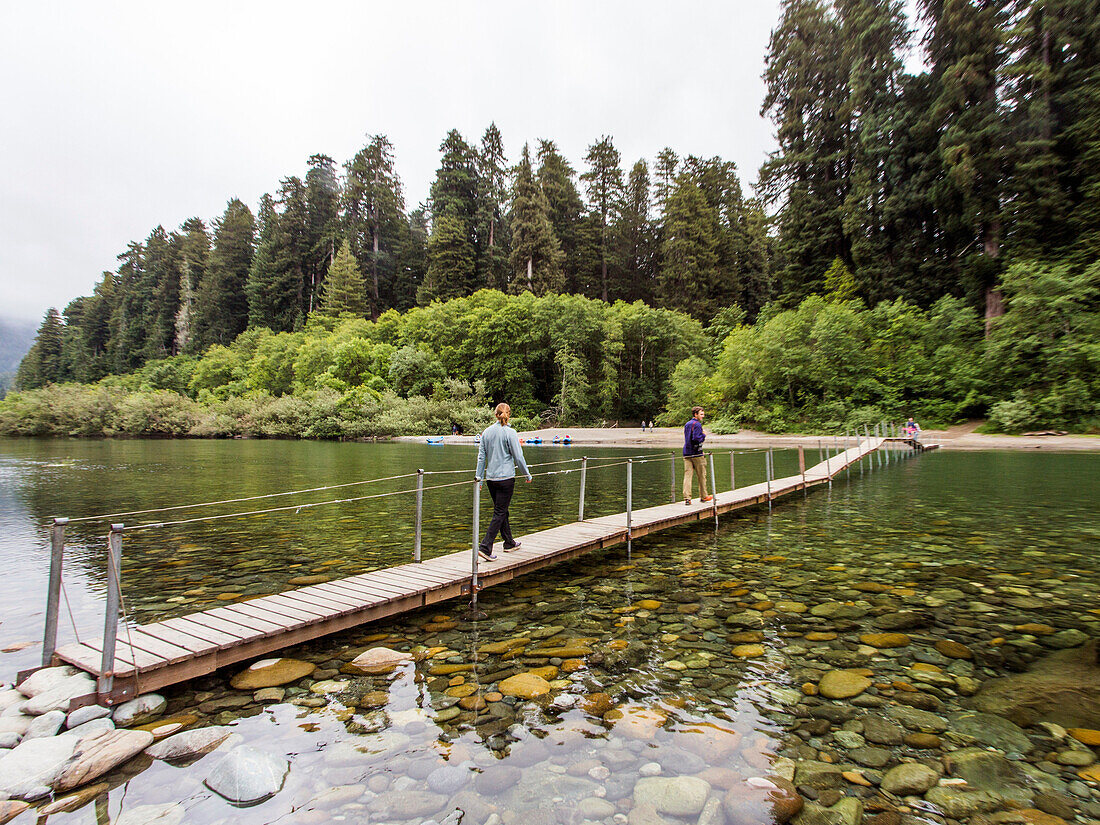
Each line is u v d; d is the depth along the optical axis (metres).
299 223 83.00
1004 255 33.41
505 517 6.84
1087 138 31.14
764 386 39.25
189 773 2.96
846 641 4.76
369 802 2.66
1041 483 15.03
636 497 13.74
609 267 72.81
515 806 2.62
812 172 46.38
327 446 36.31
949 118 36.25
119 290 104.50
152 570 7.41
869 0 42.22
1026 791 2.69
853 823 2.46
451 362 53.97
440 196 75.88
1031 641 4.66
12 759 2.96
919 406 34.34
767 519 10.75
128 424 48.69
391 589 5.67
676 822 2.49
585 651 4.60
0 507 12.30
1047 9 32.56
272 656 4.61
